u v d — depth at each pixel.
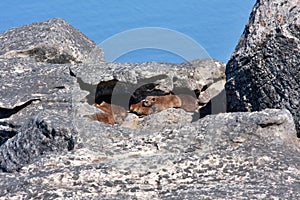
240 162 28.70
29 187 27.14
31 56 44.53
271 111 31.86
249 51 35.03
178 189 26.95
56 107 36.09
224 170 28.25
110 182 27.53
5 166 32.94
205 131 30.94
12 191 27.02
